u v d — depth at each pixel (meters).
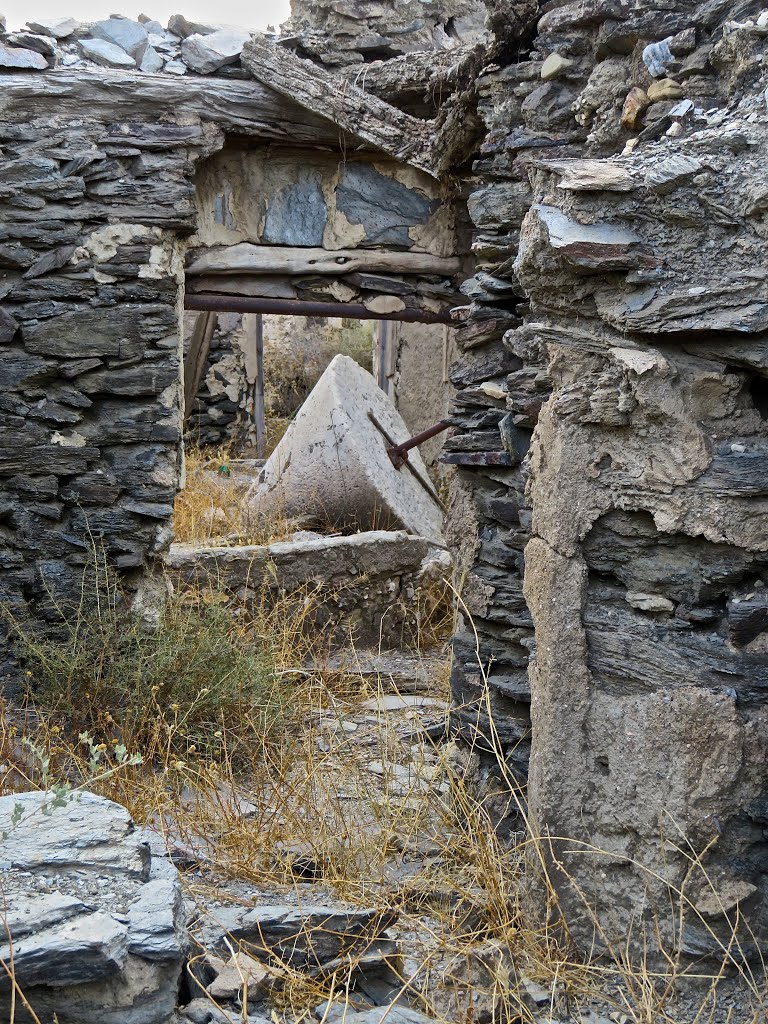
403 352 10.07
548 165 2.88
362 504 7.71
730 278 2.63
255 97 5.55
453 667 4.41
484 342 4.43
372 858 3.65
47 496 5.41
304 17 5.83
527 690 4.02
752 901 2.67
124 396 5.48
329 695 5.56
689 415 2.72
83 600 5.46
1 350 5.30
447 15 5.93
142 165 5.36
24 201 5.23
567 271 2.83
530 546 3.00
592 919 2.83
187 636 5.23
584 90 3.66
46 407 5.36
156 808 3.99
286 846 3.78
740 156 2.68
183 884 3.34
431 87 5.43
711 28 3.22
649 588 2.83
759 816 2.65
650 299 2.72
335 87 5.54
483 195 4.37
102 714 4.79
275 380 14.80
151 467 5.53
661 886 2.72
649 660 2.80
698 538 2.76
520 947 2.93
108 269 5.35
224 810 3.94
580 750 2.85
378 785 4.46
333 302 6.07
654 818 2.73
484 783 4.05
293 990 2.73
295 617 6.45
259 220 5.87
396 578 7.16
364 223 5.98
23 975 2.10
